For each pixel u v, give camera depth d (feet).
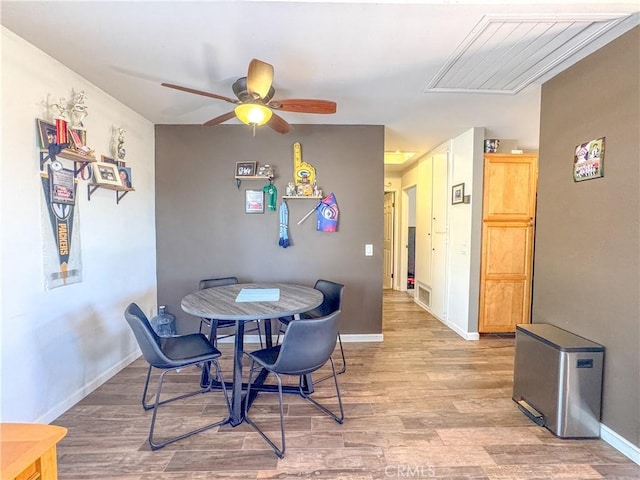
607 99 6.08
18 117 5.87
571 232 6.96
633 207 5.57
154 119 10.52
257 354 6.49
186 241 11.22
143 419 6.81
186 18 5.32
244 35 5.82
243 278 11.33
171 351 6.51
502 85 7.96
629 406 5.67
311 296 7.73
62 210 6.90
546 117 7.78
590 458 5.68
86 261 7.70
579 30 5.68
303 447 5.95
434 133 12.21
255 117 6.86
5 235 5.63
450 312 13.20
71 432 6.35
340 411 6.85
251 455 5.74
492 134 12.35
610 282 6.01
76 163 7.31
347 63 6.84
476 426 6.62
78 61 6.75
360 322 11.48
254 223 11.25
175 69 7.13
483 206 11.59
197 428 6.52
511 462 5.59
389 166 19.30
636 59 5.53
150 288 10.83
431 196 15.19
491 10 5.14
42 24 5.48
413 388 8.18
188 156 11.09
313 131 11.11
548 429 6.46
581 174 6.68
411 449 5.91
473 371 9.17
